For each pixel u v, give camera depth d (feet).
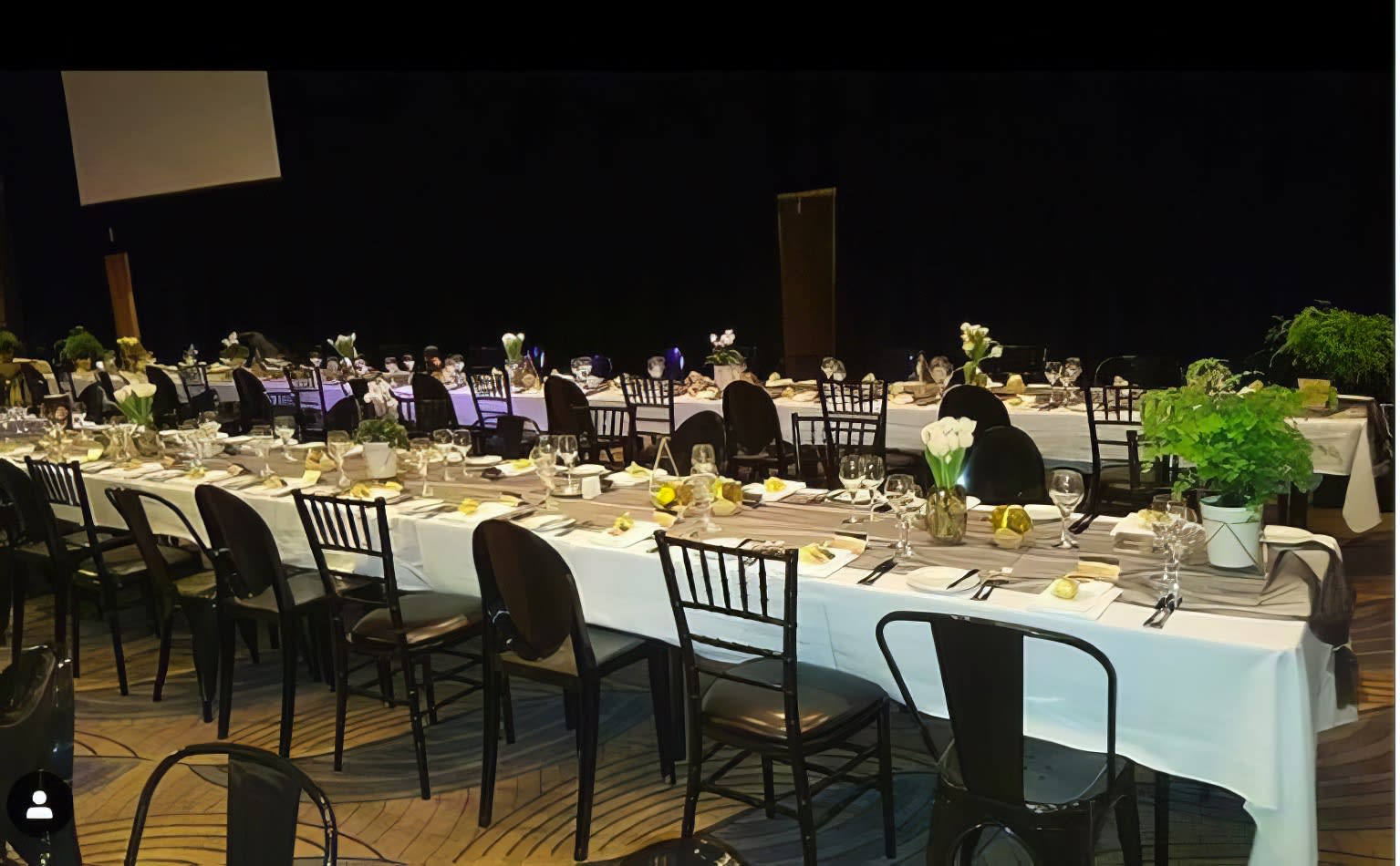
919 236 27.32
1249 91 22.59
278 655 13.66
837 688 8.29
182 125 34.19
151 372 25.67
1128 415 15.08
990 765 6.69
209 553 11.02
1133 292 24.71
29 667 6.34
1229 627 6.84
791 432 18.60
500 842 9.06
